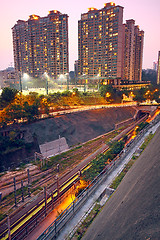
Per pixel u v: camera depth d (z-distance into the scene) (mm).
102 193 19109
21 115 68562
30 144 63375
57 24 171500
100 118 92375
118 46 148875
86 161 52688
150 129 40250
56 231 14422
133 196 10758
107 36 152500
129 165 24359
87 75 170375
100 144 67562
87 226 14758
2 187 42000
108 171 22922
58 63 178875
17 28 193500
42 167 51250
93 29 158875
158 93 142750
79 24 166625
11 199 37250
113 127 89562
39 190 39812
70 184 41500
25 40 189125
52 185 41156
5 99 74938
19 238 27406
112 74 155500
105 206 15734
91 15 157625
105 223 11031
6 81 197125
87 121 87188
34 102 77438
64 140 70000
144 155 20438
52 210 33281
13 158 57250
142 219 7719
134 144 31672
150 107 108188
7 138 61031
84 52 168250
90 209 16859
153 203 8109
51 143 66312
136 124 88500
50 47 177625
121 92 133000
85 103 113188
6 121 67000
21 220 30734
